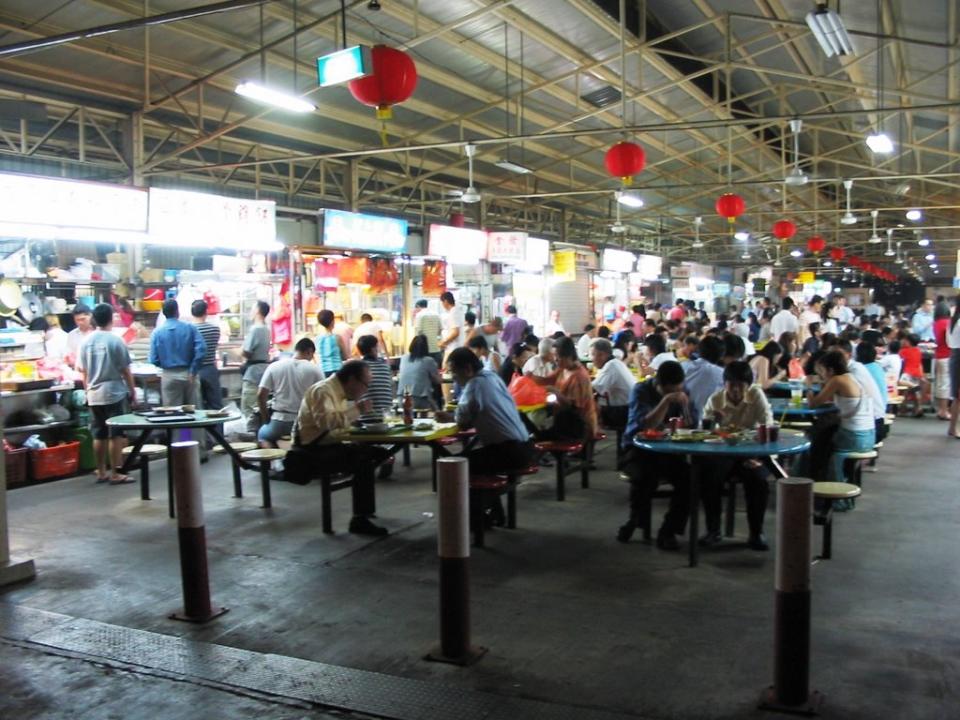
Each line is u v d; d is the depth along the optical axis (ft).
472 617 13.52
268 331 30.14
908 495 22.02
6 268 31.76
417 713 10.32
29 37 30.30
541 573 15.80
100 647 12.59
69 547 18.01
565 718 10.09
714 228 103.35
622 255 63.41
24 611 14.17
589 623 13.21
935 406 40.40
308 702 10.73
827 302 50.52
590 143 59.36
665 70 43.96
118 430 24.77
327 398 18.79
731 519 18.45
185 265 44.29
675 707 10.33
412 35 36.01
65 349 28.94
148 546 18.07
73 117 37.78
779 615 10.23
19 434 25.13
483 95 44.98
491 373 18.72
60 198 24.94
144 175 39.93
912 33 31.86
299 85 39.47
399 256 38.22
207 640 12.82
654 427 17.87
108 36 31.91
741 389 18.30
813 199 86.43
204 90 38.88
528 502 21.85
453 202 64.75
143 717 10.48
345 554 17.25
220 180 49.01
